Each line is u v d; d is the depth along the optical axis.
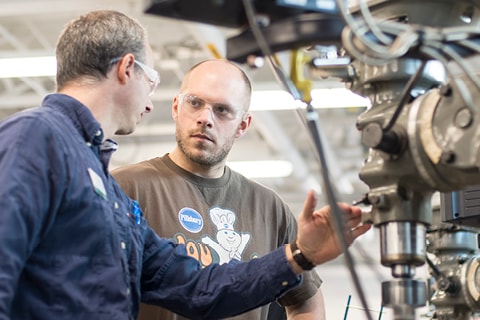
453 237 1.66
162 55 5.46
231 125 2.20
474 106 1.15
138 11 4.61
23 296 1.41
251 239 2.19
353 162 7.02
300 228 1.63
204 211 2.14
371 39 1.11
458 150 1.16
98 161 1.58
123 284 1.51
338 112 6.26
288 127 6.69
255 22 1.08
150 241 1.82
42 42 5.46
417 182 1.26
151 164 2.19
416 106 1.24
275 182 7.72
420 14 1.25
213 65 2.24
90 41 1.61
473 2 1.24
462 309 1.57
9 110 6.69
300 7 1.14
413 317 1.23
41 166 1.40
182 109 2.19
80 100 1.60
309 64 1.32
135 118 1.67
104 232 1.49
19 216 1.34
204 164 2.16
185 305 1.78
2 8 4.52
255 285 1.71
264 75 5.39
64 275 1.43
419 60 1.26
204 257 2.09
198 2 1.12
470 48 1.16
